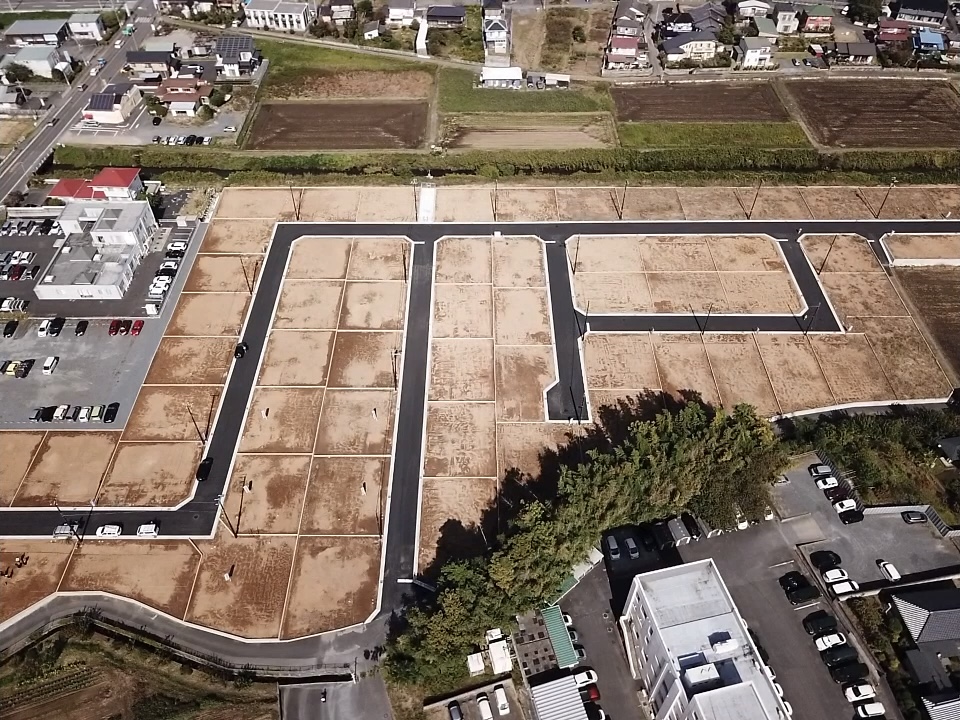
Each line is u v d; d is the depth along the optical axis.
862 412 72.81
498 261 90.44
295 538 62.72
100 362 77.62
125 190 95.31
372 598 58.81
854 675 52.22
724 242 93.38
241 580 59.88
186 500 65.50
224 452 69.31
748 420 63.69
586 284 87.25
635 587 50.25
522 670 53.34
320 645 55.91
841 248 92.62
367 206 99.19
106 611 58.06
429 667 51.81
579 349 79.38
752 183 103.31
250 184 102.75
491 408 73.38
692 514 62.59
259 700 52.62
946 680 51.59
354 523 63.84
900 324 82.50
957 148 111.38
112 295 84.56
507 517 64.19
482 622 52.91
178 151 110.50
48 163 109.06
